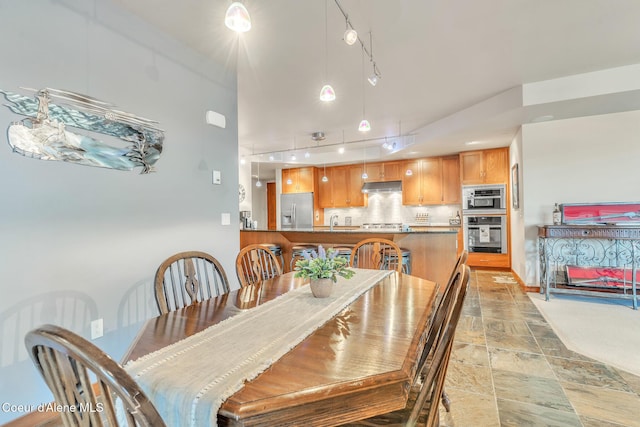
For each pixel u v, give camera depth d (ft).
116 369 1.70
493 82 10.82
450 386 6.46
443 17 7.22
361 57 9.03
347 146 20.79
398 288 5.74
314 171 24.06
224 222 9.53
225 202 9.59
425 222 22.24
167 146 7.86
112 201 6.66
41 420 5.42
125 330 6.83
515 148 15.35
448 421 5.38
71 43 5.99
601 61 9.41
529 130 13.52
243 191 21.03
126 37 6.94
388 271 7.32
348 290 5.56
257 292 5.49
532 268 13.76
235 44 8.36
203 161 8.87
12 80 5.22
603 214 12.42
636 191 12.19
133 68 7.09
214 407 2.29
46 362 1.88
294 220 24.06
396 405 2.68
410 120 15.15
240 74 10.12
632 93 9.90
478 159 18.65
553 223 13.00
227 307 4.64
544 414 5.53
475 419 5.43
